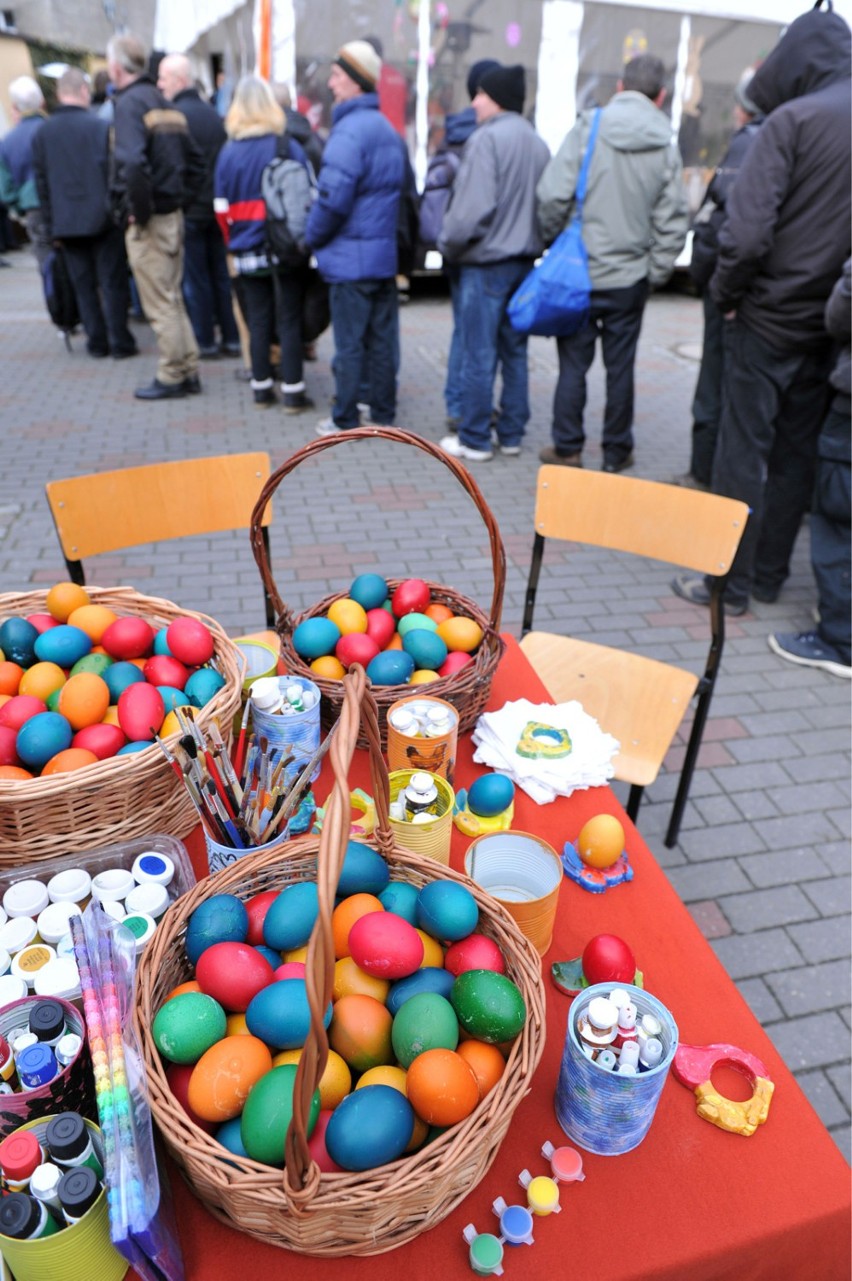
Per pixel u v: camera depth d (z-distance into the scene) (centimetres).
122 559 374
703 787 266
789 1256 84
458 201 403
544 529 231
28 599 154
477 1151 76
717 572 213
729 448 319
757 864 240
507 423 489
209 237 623
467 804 129
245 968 87
